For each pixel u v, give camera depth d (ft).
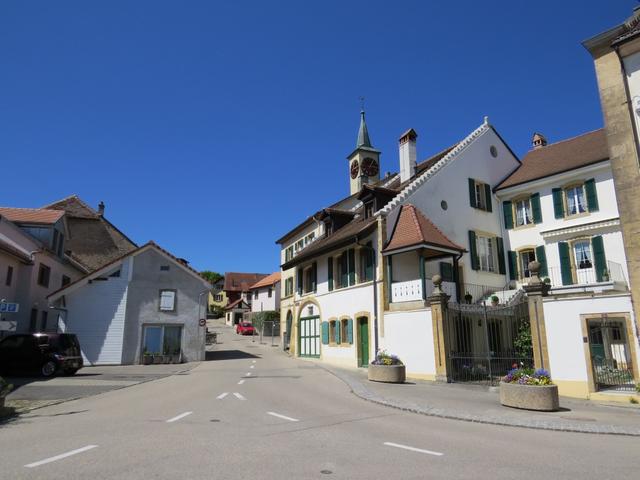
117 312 88.63
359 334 74.84
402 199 72.18
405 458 21.95
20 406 37.11
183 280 93.35
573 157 76.38
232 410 35.01
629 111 45.88
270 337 174.09
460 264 75.31
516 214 81.87
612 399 41.96
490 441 26.20
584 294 45.68
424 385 53.31
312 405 38.45
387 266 69.41
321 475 18.88
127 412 33.91
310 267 95.50
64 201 142.00
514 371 39.78
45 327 92.27
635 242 43.57
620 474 19.77
